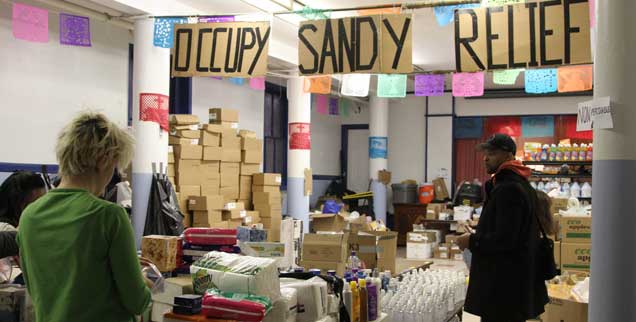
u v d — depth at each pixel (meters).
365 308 2.95
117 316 1.71
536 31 3.42
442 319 4.10
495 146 3.25
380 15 3.74
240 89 9.11
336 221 8.62
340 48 3.81
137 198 5.54
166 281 2.55
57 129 5.84
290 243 6.63
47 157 5.73
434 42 8.06
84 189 1.75
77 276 1.64
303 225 8.54
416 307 3.77
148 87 5.62
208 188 6.63
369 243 4.65
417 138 12.18
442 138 11.91
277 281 2.43
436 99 11.98
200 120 8.16
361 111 12.75
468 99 11.74
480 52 3.52
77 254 1.65
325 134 12.27
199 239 2.79
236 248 2.81
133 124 5.66
